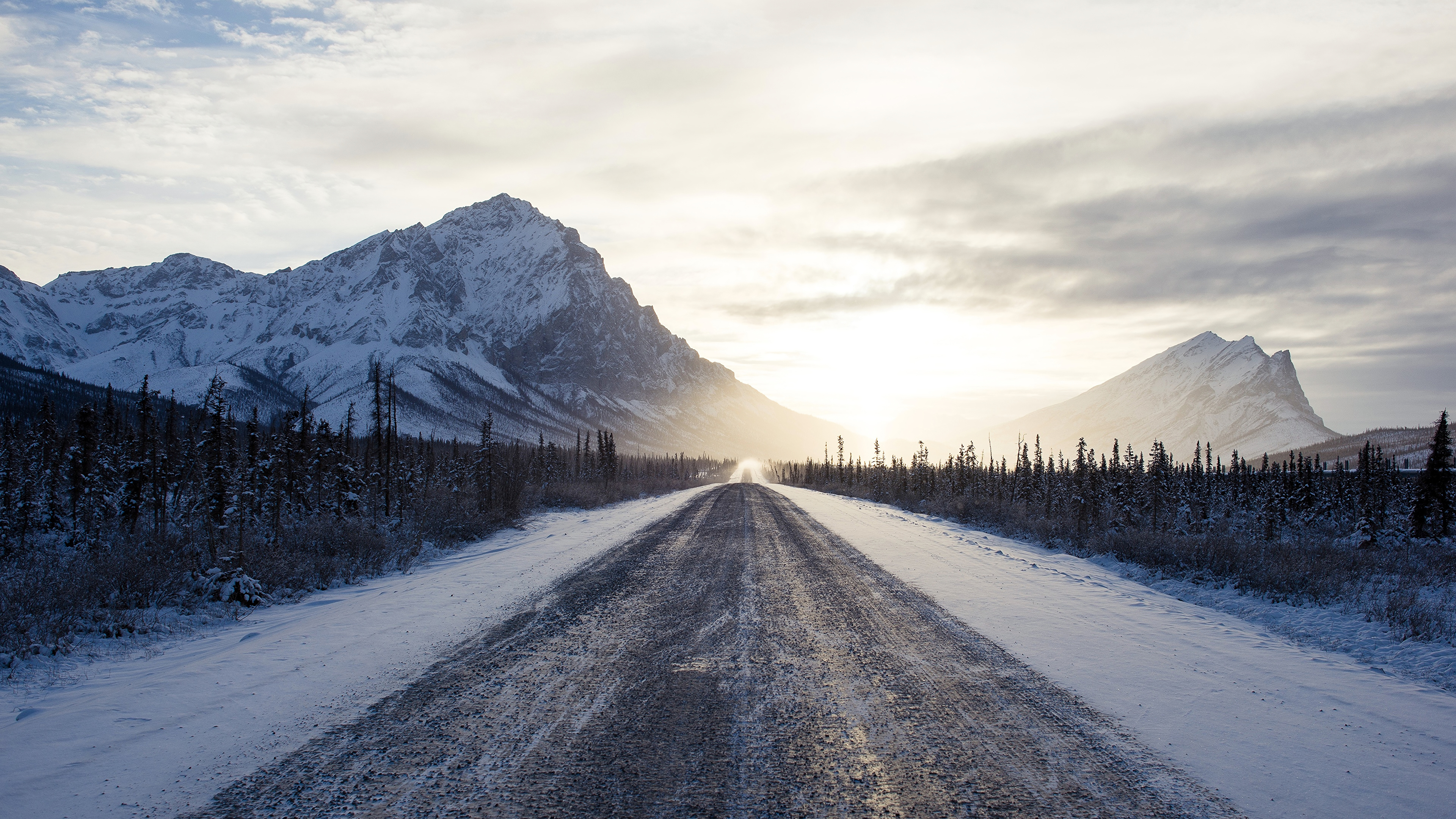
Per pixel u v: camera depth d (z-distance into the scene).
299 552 14.65
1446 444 27.42
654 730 5.84
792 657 8.07
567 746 5.49
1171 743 5.71
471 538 20.28
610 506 36.44
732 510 32.50
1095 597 12.05
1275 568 13.61
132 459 25.70
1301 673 7.79
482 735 5.69
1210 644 8.97
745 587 12.57
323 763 5.15
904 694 6.83
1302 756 5.52
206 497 21.30
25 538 21.67
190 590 11.30
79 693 6.80
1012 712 6.36
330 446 29.45
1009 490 51.31
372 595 11.79
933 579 13.58
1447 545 23.95
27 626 8.66
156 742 5.54
